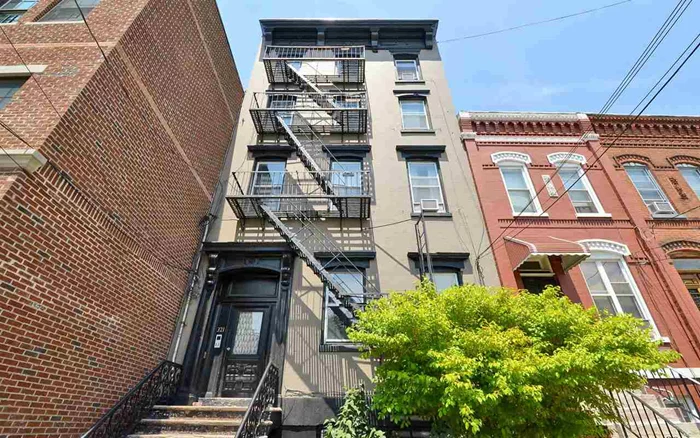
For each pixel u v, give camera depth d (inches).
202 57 424.8
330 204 393.7
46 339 185.6
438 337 206.2
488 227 375.9
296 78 494.6
